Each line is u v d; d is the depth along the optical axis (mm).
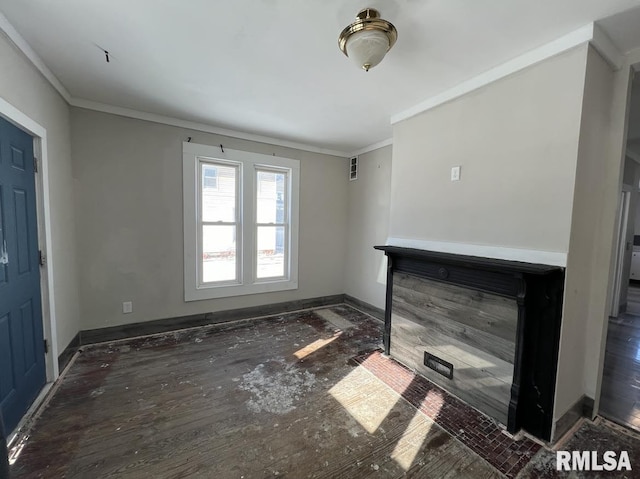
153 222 3031
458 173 2174
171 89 2379
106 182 2789
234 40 1719
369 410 1925
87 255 2742
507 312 1774
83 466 1460
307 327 3420
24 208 1848
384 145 3676
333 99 2492
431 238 2383
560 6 1386
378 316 3768
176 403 1968
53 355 2141
